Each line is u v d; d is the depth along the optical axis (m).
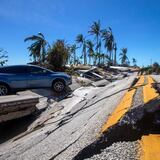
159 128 3.66
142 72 39.44
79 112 8.62
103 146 3.71
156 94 6.30
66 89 15.04
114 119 4.63
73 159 3.70
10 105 9.78
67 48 35.22
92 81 20.14
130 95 7.56
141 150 3.22
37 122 9.79
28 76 13.95
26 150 5.71
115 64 79.25
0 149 7.26
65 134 5.68
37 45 46.09
